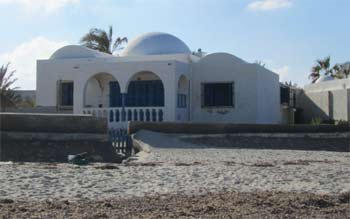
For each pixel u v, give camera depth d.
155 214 9.09
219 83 35.75
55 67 37.75
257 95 35.06
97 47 57.84
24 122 25.56
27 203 10.33
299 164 18.53
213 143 27.72
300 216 9.09
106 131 26.41
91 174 15.12
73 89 36.81
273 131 30.31
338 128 30.70
